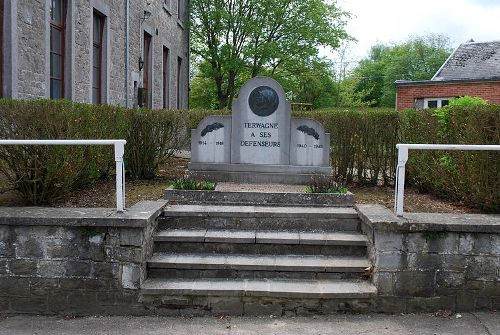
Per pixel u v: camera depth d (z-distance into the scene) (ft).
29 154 19.98
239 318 17.60
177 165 38.60
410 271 17.94
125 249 17.79
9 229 17.83
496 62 75.66
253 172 28.12
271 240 19.99
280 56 92.22
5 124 19.83
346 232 20.98
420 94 71.51
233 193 23.31
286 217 21.27
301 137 28.14
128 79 49.60
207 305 17.88
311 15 92.99
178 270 18.93
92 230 17.79
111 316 17.81
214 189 24.22
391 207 23.29
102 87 44.24
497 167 20.59
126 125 30.60
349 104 150.00
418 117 27.55
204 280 18.69
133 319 17.53
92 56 40.93
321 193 23.24
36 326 16.90
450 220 18.22
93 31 42.63
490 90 67.15
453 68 78.69
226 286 18.04
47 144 18.38
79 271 17.87
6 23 28.89
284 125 28.14
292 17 93.50
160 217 21.18
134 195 25.58
